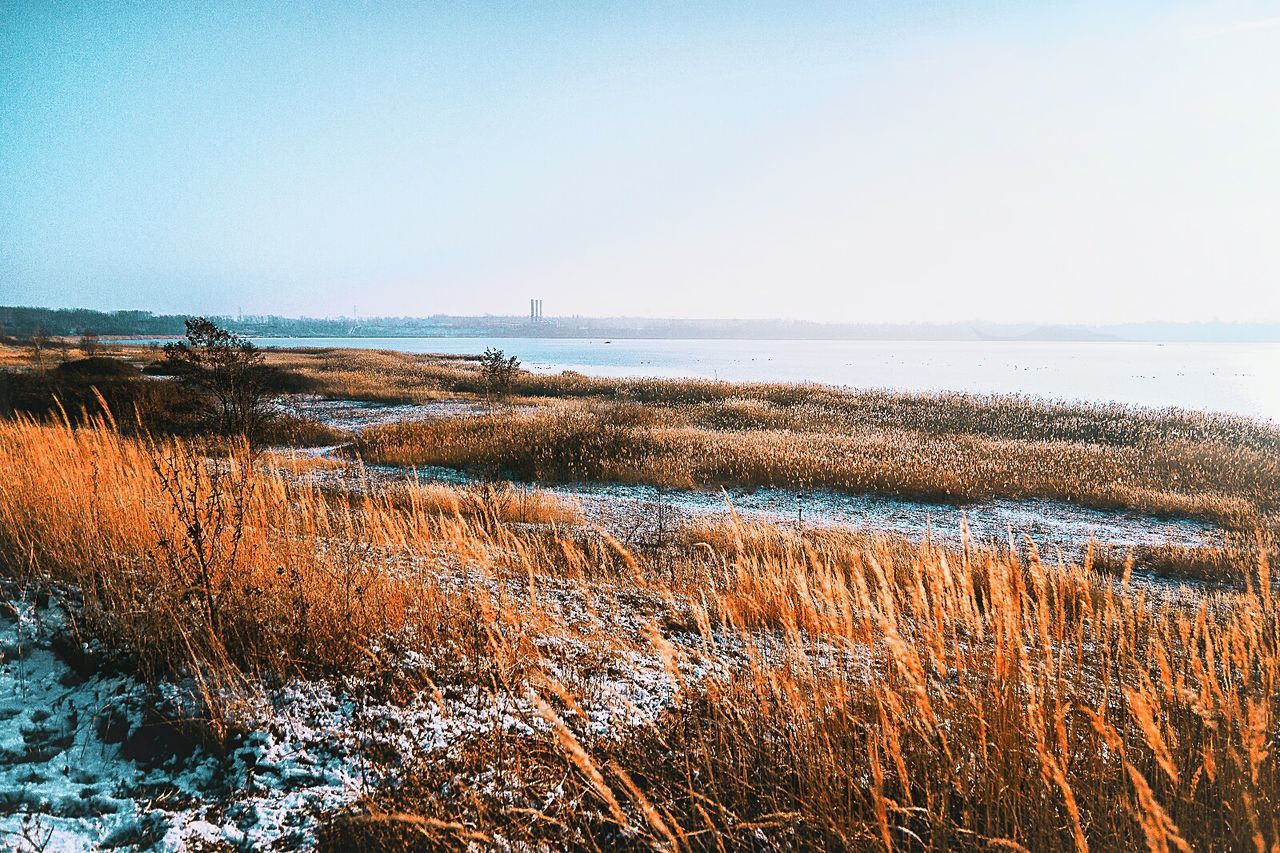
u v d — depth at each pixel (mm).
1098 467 18812
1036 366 122000
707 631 3824
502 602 3996
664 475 16688
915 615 3195
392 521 5844
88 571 4289
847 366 111750
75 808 2500
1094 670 3418
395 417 28312
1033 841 2496
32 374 27172
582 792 2730
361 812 2570
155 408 16797
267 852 2369
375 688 3523
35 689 3217
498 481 13930
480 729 3188
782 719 3191
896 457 19078
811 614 3178
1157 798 2691
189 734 3016
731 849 2500
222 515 4527
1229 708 2475
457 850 2336
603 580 6113
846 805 2705
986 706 2838
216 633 3664
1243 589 8867
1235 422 27328
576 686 3670
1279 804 2418
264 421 16812
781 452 18859
